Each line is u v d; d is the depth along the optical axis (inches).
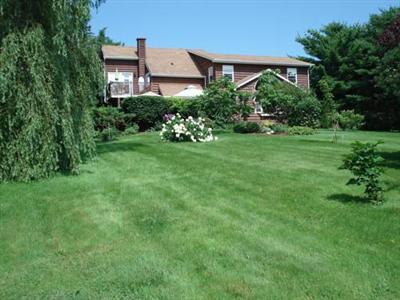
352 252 199.3
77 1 404.8
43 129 378.3
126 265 199.5
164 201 302.7
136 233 242.7
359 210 261.6
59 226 260.7
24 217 277.9
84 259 211.3
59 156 408.2
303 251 203.3
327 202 283.3
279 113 992.2
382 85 559.2
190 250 212.2
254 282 175.9
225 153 526.9
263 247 209.9
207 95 943.0
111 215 277.1
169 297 168.6
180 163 455.5
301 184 339.3
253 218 255.6
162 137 699.4
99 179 380.2
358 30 1541.6
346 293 163.9
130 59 1290.6
